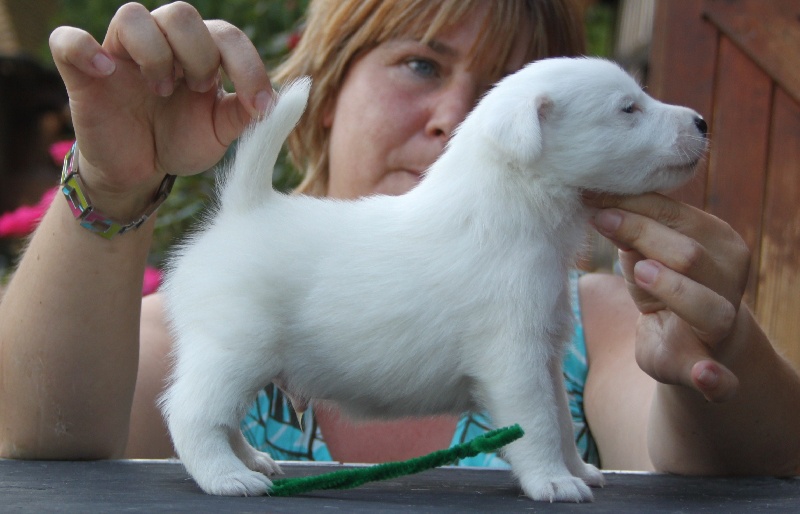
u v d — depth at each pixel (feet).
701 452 7.28
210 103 6.84
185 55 6.25
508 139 6.25
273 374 6.16
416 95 9.79
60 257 7.24
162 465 6.88
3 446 7.50
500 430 5.22
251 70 6.41
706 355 6.51
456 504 5.26
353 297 6.10
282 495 5.52
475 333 6.08
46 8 41.04
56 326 7.29
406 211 6.43
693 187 11.17
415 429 9.32
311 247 6.22
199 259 6.28
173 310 6.39
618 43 30.30
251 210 6.43
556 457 5.90
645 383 9.07
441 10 9.39
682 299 6.13
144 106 6.71
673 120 6.79
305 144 11.05
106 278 7.30
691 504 5.49
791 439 7.16
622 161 6.59
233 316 6.04
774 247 10.99
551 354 6.41
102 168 6.75
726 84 11.17
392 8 9.60
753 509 5.28
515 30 9.69
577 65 6.97
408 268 6.15
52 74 37.42
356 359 6.16
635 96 6.86
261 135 6.40
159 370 9.26
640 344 6.81
